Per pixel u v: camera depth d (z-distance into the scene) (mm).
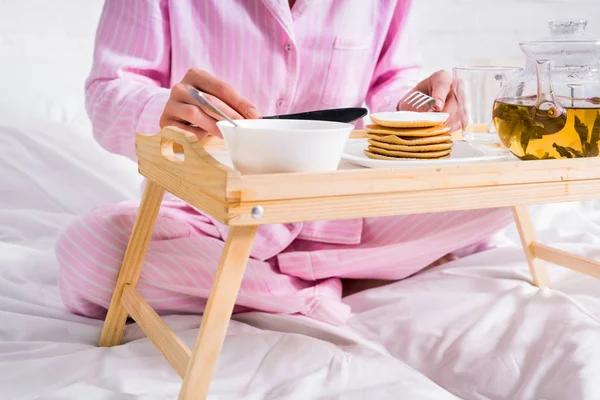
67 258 1137
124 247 1110
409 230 1248
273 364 974
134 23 1354
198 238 1191
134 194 1880
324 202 714
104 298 1134
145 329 954
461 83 1021
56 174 1846
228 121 801
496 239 1526
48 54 2219
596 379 870
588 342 964
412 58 1583
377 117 925
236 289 731
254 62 1356
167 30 1372
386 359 995
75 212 1792
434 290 1247
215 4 1345
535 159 886
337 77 1420
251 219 689
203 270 1150
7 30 2178
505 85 954
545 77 868
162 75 1409
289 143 731
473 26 2883
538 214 1684
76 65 2244
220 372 956
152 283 1128
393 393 872
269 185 689
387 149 890
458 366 982
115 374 938
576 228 1632
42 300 1290
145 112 1162
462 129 1049
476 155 906
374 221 1296
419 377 935
